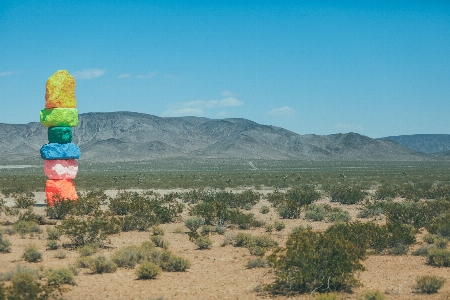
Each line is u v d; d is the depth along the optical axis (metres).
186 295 15.59
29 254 20.53
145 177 106.88
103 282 17.16
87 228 24.84
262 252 21.39
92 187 73.06
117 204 38.28
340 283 16.06
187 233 29.95
